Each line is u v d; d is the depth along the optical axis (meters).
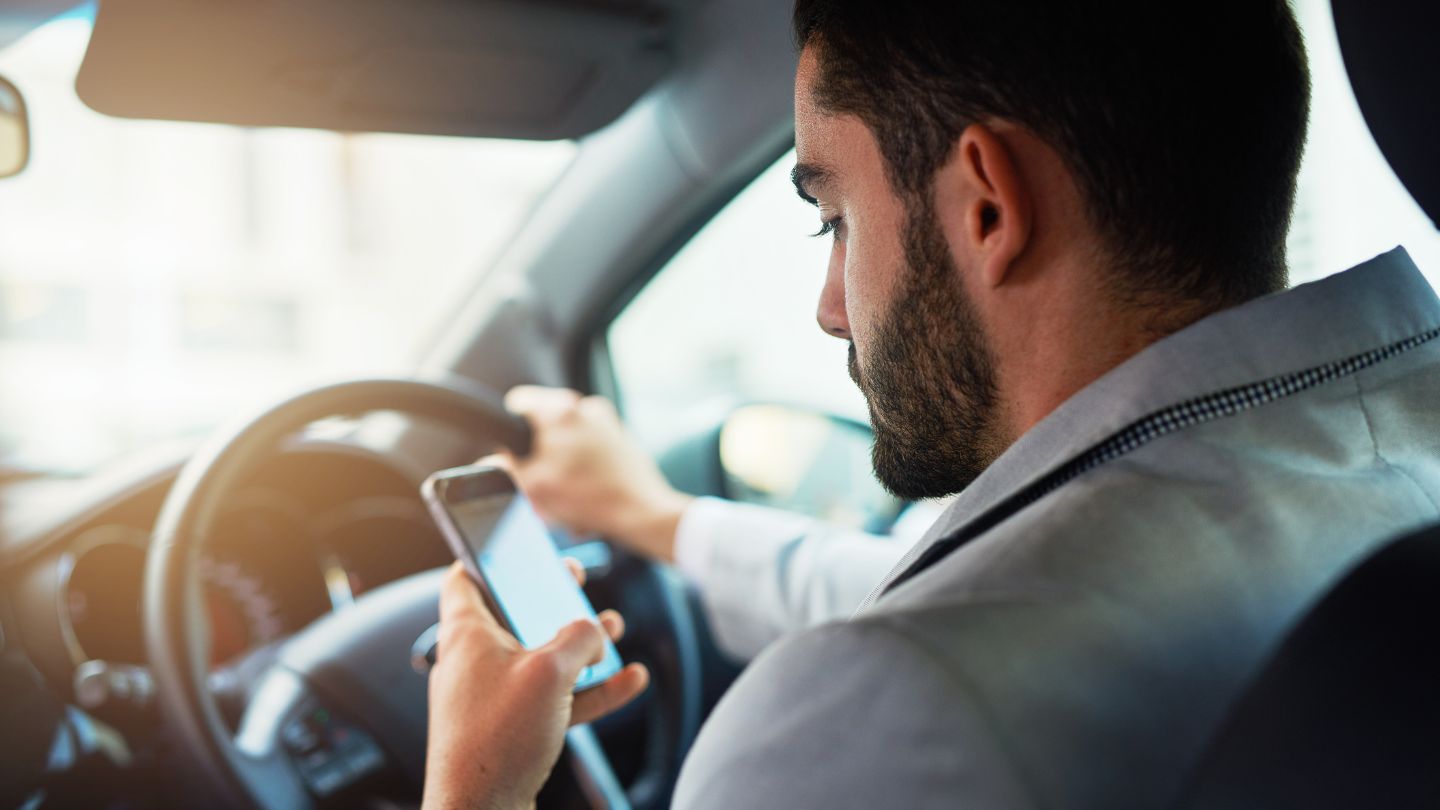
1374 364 0.60
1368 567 0.48
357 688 1.32
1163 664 0.48
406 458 1.82
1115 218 0.58
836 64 0.65
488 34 1.52
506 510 0.98
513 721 0.75
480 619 0.87
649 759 1.70
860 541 1.45
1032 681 0.45
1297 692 0.45
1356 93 0.78
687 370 2.29
